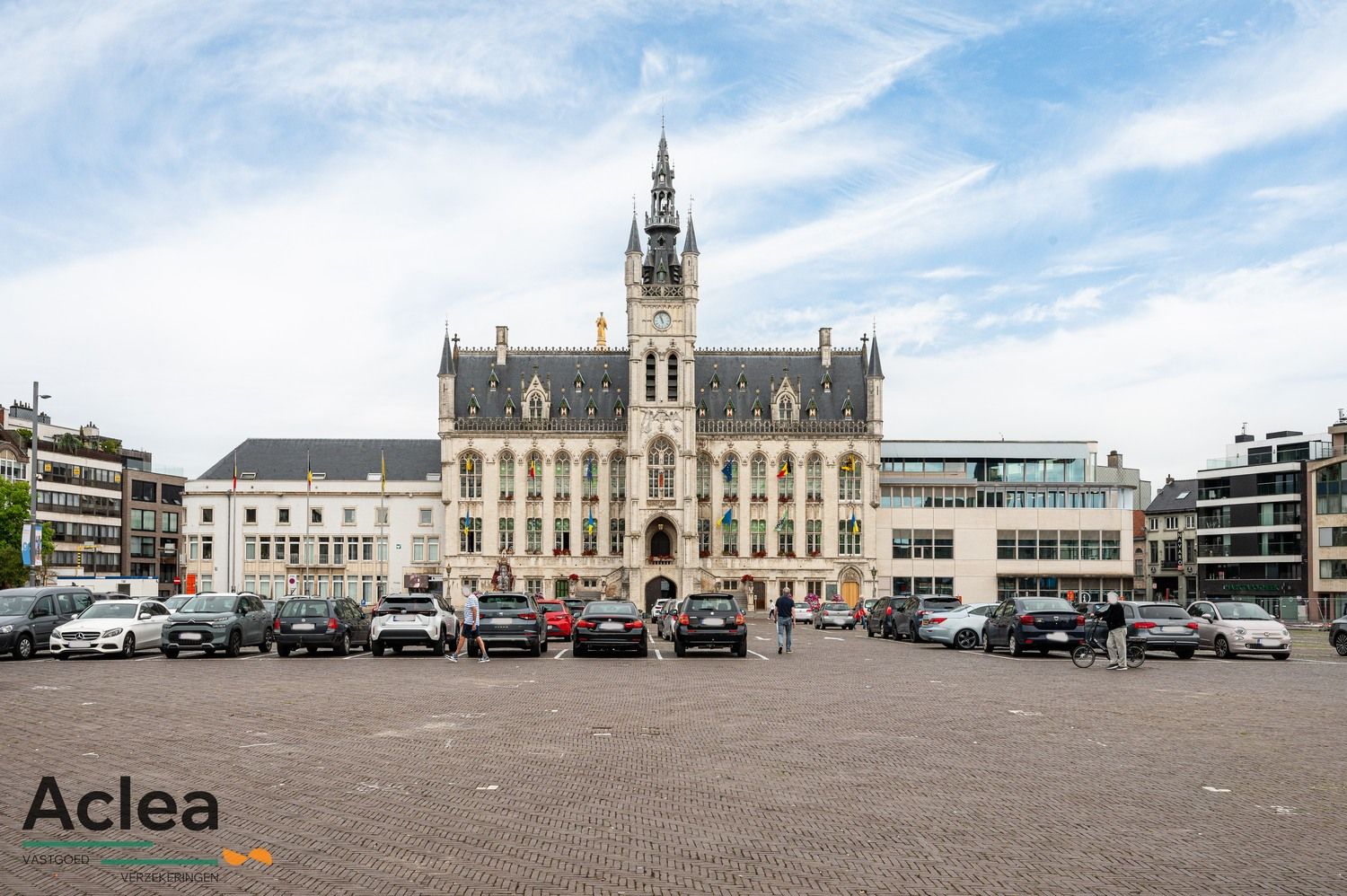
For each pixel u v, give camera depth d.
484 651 44.09
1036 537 132.12
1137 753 20.97
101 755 19.95
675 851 13.82
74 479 135.38
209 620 45.09
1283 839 14.56
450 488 132.25
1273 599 128.12
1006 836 14.65
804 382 139.12
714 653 50.03
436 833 14.62
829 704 28.72
